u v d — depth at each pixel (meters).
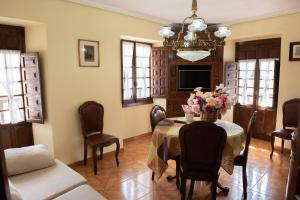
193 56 2.70
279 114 4.12
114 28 3.83
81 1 3.29
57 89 3.20
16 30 3.19
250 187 2.82
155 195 2.67
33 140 3.48
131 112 4.82
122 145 4.16
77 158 3.52
